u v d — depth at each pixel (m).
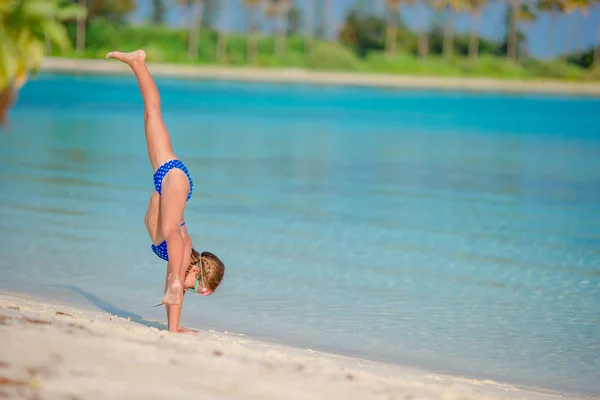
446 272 12.70
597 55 115.88
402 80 97.31
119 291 10.83
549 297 11.48
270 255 13.46
